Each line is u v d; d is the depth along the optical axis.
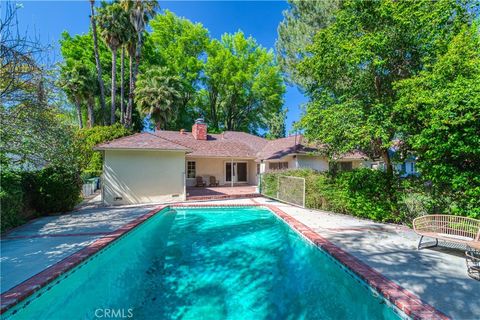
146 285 5.59
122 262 7.01
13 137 8.54
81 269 5.85
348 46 8.49
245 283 5.67
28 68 8.37
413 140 7.39
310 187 12.45
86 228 8.79
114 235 7.84
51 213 11.45
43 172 11.01
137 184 14.74
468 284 4.43
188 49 38.28
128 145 14.35
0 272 5.10
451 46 6.99
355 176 9.81
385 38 8.02
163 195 15.26
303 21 18.69
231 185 23.22
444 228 6.18
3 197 8.26
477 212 6.32
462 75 6.79
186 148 15.28
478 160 6.47
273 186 15.98
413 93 7.24
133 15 26.64
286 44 20.42
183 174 15.77
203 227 10.70
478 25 7.48
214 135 27.61
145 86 27.83
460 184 6.56
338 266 5.78
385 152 9.32
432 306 3.76
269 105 39.31
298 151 18.97
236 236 9.35
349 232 8.02
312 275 6.09
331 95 10.66
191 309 4.61
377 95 9.52
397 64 9.02
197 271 6.29
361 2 9.02
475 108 5.99
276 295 5.07
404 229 8.34
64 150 10.80
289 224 9.52
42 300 4.63
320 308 4.62
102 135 22.62
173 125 37.31
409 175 8.62
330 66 9.76
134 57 30.80
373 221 9.56
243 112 41.78
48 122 9.55
